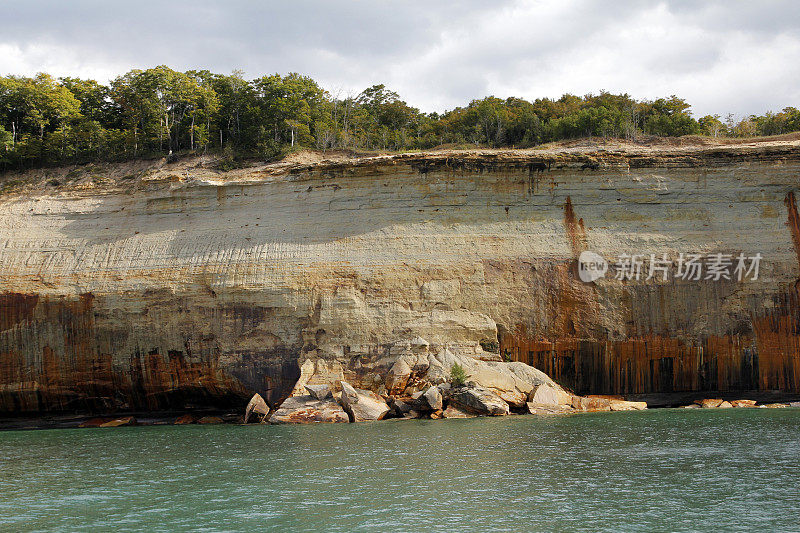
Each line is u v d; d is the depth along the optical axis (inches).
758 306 1510.8
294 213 1691.7
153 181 1807.3
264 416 1440.7
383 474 853.2
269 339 1534.2
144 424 1555.1
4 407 1625.2
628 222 1617.9
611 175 1653.5
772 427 1138.7
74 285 1653.5
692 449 970.1
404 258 1584.6
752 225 1585.9
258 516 695.1
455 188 1658.5
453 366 1423.5
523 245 1599.4
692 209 1620.3
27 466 1008.9
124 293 1621.6
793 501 713.6
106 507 748.0
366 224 1642.5
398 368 1438.2
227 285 1577.3
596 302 1534.2
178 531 657.0
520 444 1023.6
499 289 1553.9
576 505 711.7
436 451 983.6
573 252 1584.6
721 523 650.2
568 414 1355.8
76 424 1593.3
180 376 1576.0
